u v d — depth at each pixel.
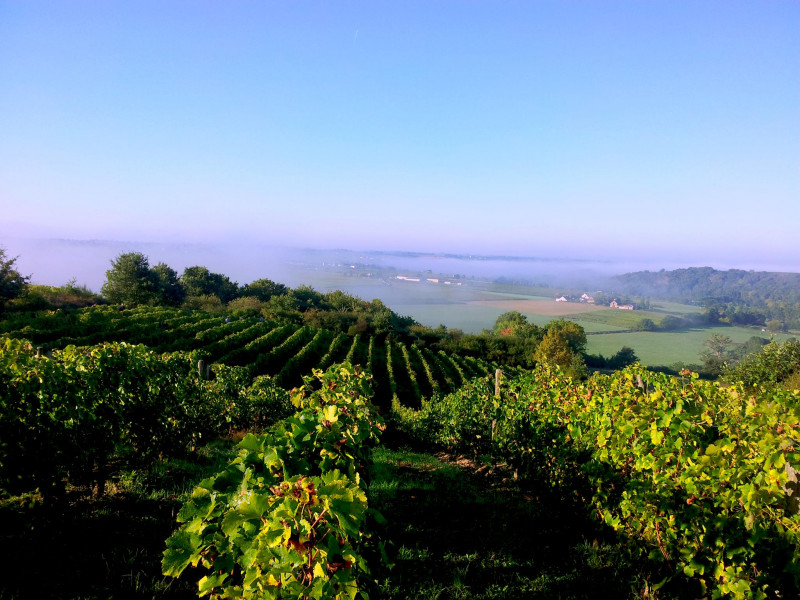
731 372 18.19
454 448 11.57
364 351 41.34
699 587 3.82
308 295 77.00
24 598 3.19
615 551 4.64
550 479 6.30
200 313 43.47
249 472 2.68
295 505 2.18
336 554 2.19
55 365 5.15
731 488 3.38
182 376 7.68
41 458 4.54
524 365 51.53
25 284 35.09
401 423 15.29
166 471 6.06
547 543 4.91
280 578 2.14
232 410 10.80
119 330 27.50
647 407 4.27
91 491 5.13
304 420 3.42
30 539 3.90
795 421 3.19
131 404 6.09
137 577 3.46
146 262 56.94
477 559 4.40
